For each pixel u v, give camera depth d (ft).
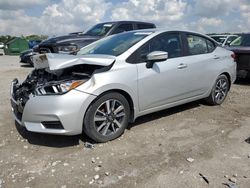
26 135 15.69
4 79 34.42
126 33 18.01
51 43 34.45
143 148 13.97
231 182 11.04
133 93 15.12
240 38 31.04
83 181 11.35
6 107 20.92
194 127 16.61
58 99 13.03
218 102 20.92
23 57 49.24
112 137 14.75
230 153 13.35
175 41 17.62
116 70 14.53
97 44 18.13
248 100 22.63
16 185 11.19
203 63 18.86
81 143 14.57
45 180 11.48
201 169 12.00
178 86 17.40
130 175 11.67
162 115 18.70
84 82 13.58
